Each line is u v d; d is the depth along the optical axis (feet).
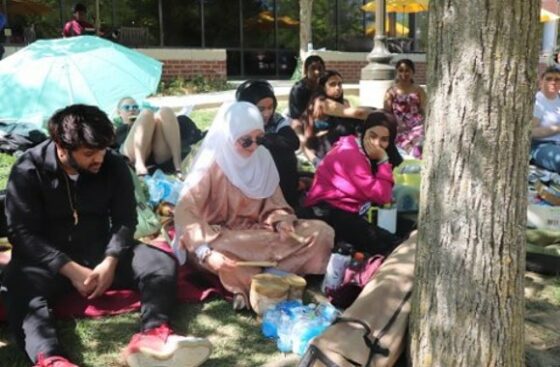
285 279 11.17
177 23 53.06
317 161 19.15
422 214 8.04
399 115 22.94
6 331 10.52
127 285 11.19
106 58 18.75
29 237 9.93
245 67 56.49
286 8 57.36
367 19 61.21
